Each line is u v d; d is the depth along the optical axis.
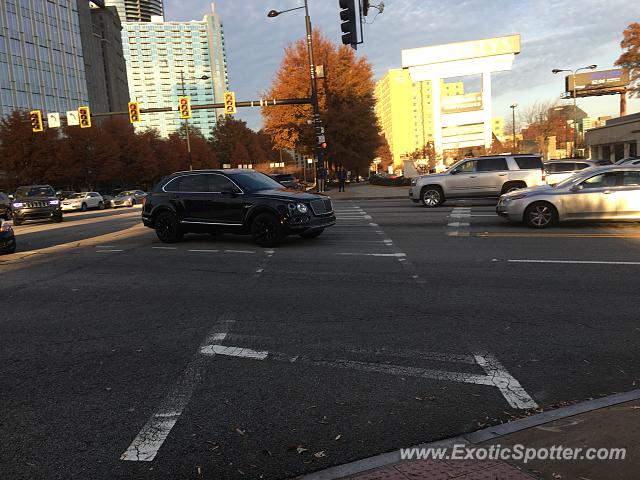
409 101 156.75
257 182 12.55
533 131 87.44
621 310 5.88
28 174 46.09
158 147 75.06
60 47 82.19
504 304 6.31
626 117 50.22
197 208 12.50
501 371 4.39
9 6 71.19
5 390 4.36
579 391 3.97
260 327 5.77
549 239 11.03
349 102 42.75
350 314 6.15
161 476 3.08
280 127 42.59
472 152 62.28
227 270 9.20
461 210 18.36
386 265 9.03
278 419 3.71
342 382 4.28
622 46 34.53
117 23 123.81
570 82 68.62
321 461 3.17
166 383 4.38
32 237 16.83
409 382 4.24
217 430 3.58
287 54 42.06
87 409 3.96
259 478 3.03
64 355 5.14
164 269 9.56
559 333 5.24
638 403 3.58
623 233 11.43
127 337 5.60
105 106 108.19
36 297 7.67
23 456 3.34
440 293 6.96
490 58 60.22
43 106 77.06
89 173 53.06
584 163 22.34
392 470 2.97
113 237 15.29
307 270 8.88
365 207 22.28
